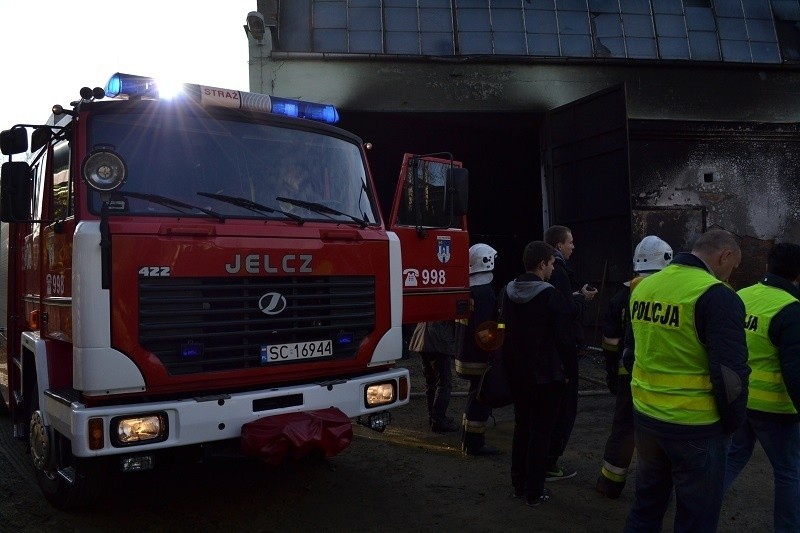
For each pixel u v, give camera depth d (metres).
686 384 3.15
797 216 12.33
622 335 4.76
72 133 4.24
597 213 10.83
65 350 4.51
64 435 3.91
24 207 4.45
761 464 5.66
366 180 5.24
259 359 4.19
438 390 6.70
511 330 4.61
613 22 12.49
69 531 4.34
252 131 4.70
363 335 4.70
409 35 11.80
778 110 12.23
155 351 3.86
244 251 4.13
